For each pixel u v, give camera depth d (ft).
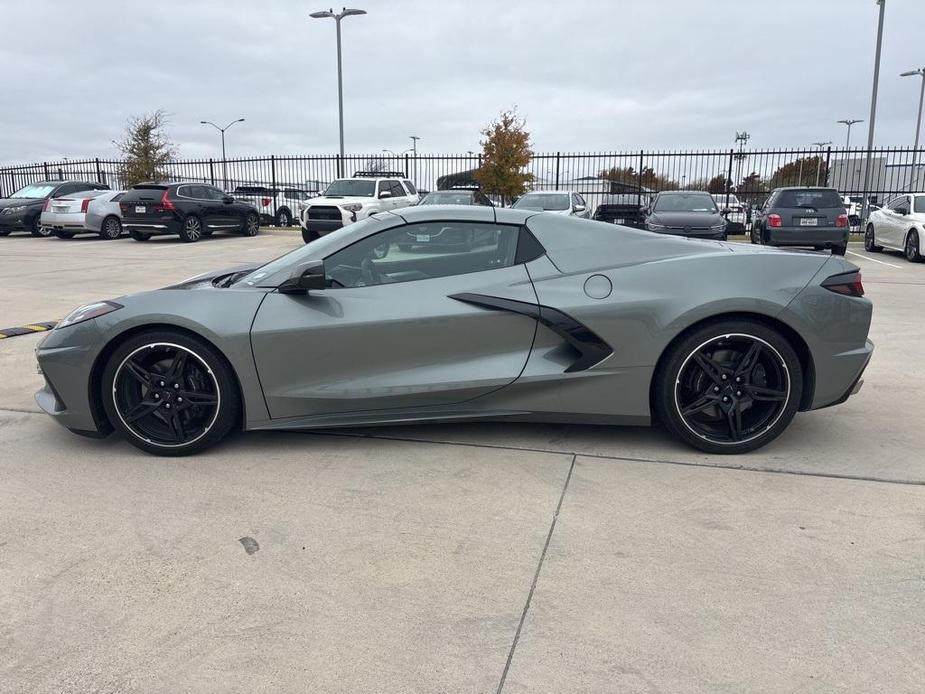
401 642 7.02
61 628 7.25
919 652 6.81
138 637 7.11
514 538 9.02
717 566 8.34
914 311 26.14
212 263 43.27
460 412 11.83
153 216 59.31
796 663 6.67
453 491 10.38
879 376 16.70
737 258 11.53
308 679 6.51
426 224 11.84
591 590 7.87
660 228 44.70
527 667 6.64
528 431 12.83
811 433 12.76
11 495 10.27
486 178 92.58
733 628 7.19
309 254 11.90
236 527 9.34
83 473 11.05
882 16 69.41
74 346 11.34
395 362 11.58
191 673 6.59
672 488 10.44
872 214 52.75
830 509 9.75
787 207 45.09
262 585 8.01
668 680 6.46
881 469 11.12
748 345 11.35
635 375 11.48
